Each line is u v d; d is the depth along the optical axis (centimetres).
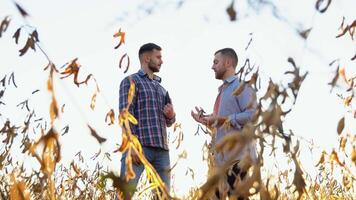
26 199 142
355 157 177
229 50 412
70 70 141
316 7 109
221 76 408
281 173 208
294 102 111
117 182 103
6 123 172
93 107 146
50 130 115
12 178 144
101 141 123
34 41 118
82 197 269
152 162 483
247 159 110
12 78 173
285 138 121
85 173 272
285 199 212
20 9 110
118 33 132
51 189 159
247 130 98
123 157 423
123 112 149
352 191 292
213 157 188
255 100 129
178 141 220
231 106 381
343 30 141
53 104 116
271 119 101
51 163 119
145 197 253
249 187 108
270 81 115
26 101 175
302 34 108
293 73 111
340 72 125
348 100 162
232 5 98
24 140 172
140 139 480
